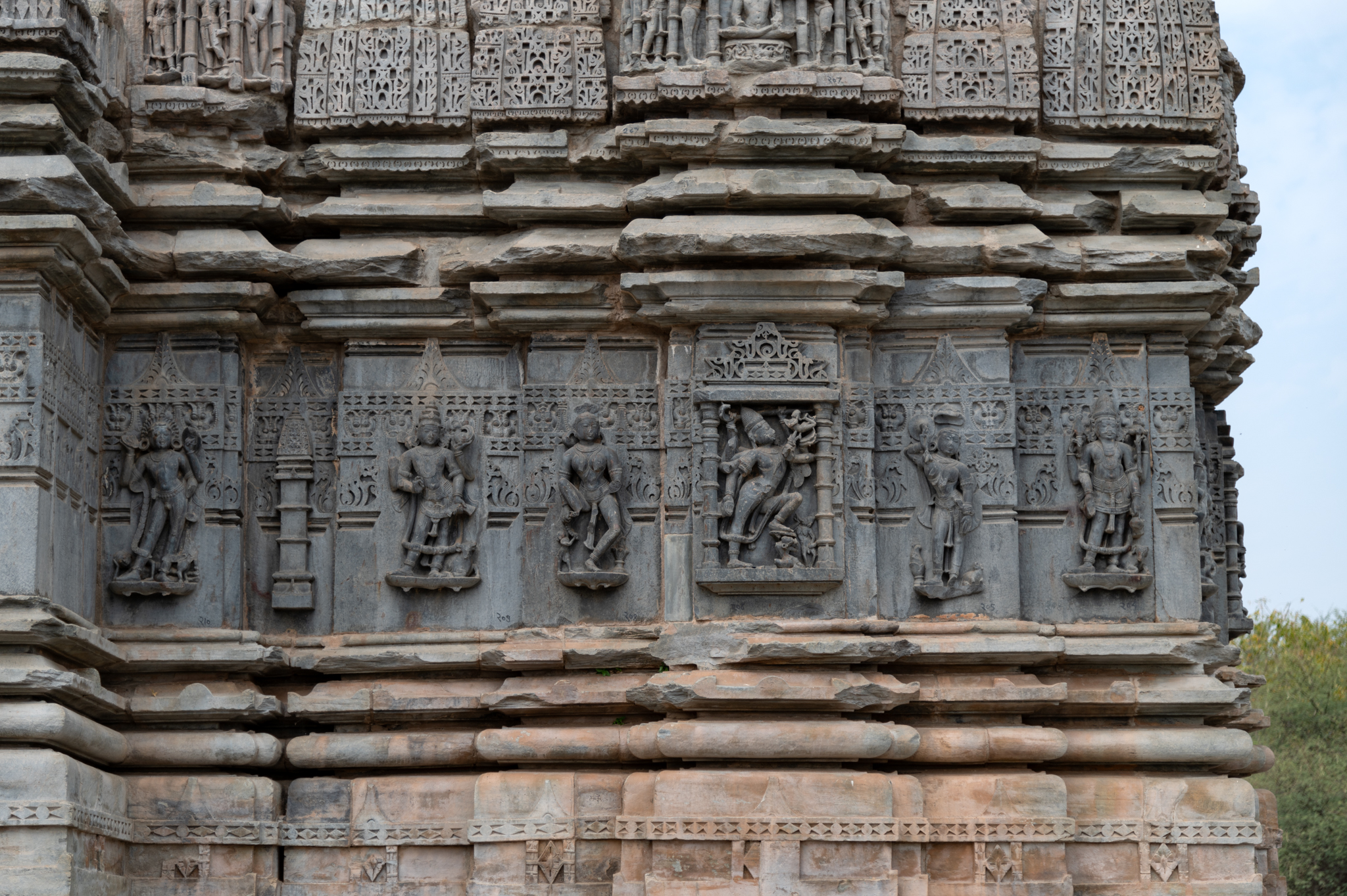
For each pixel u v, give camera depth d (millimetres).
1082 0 13734
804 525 12766
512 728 12914
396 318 13461
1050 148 13531
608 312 13289
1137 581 13094
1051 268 13258
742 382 12898
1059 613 13180
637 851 12250
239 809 12492
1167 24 13750
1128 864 12695
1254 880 12625
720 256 12836
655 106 13188
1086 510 13180
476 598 13227
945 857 12453
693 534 12828
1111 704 12969
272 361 13633
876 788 12133
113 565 12883
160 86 13320
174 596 12906
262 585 13320
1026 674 12977
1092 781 12836
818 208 13086
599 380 13336
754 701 12227
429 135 13617
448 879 12703
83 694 11562
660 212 13156
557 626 13039
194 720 12633
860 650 12398
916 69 13469
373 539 13281
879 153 13148
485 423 13445
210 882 12375
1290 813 30484
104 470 13023
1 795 10828
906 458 13188
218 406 13195
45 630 11141
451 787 12773
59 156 11383
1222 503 16047
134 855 12367
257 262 13125
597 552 12953
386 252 13336
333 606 13250
